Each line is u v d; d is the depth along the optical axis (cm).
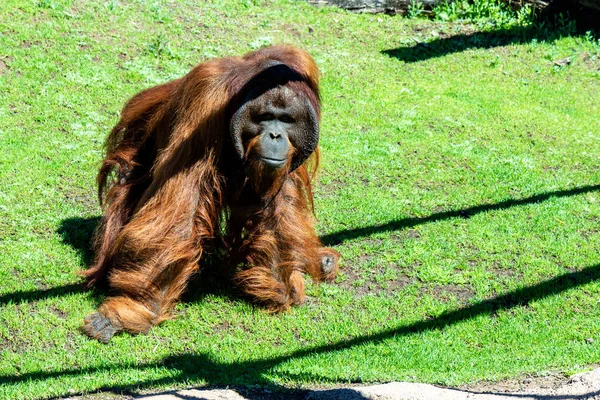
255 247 1008
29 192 1248
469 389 848
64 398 813
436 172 1463
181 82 973
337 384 862
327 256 1120
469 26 2255
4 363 882
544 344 975
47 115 1478
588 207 1352
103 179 1105
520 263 1168
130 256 959
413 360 927
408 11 2314
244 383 854
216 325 995
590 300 1081
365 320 1020
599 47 2152
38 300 1003
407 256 1176
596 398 761
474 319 1030
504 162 1522
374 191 1378
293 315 1022
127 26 1855
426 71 1952
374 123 1639
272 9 2162
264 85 877
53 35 1736
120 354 915
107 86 1606
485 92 1859
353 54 1986
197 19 1973
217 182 944
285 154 881
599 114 1803
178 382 855
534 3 2289
